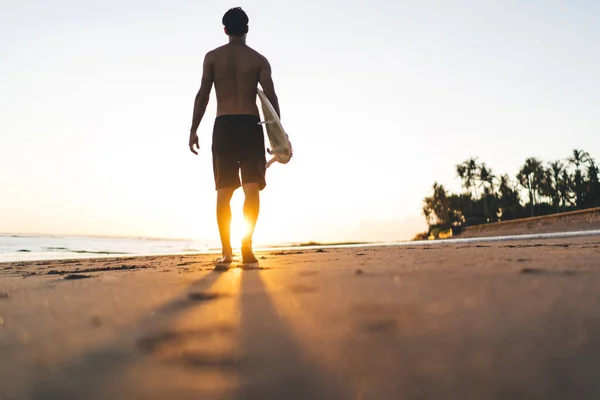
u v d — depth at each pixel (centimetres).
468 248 448
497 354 63
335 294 126
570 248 364
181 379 61
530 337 70
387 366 61
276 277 194
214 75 364
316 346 73
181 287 173
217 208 347
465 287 125
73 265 503
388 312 95
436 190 7531
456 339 72
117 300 144
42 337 92
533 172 5966
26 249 2050
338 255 401
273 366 64
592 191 5656
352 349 70
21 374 66
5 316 121
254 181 346
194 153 383
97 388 59
